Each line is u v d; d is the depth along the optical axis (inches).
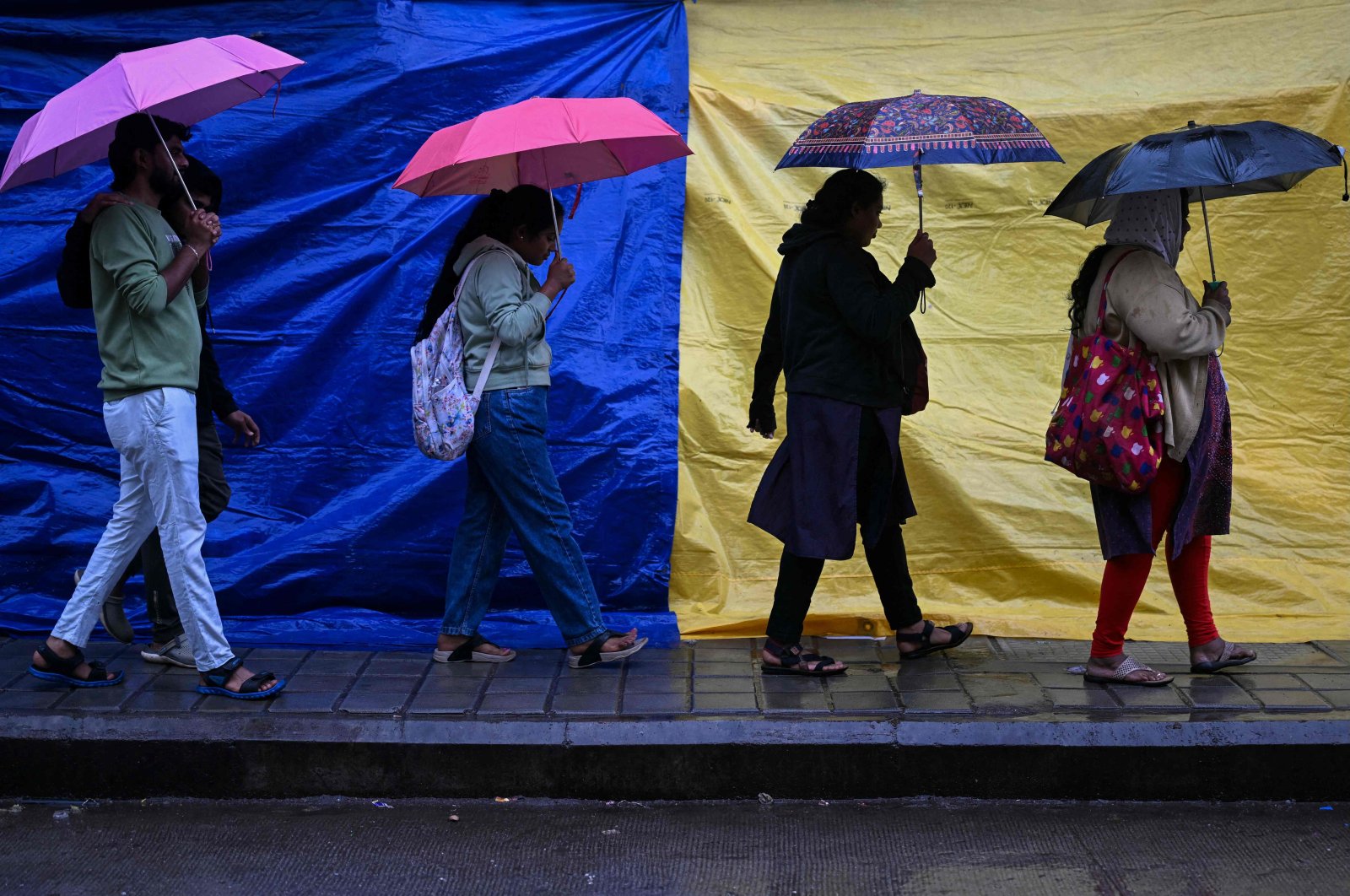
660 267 201.9
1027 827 141.9
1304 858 133.6
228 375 195.5
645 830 141.9
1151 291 153.2
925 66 206.1
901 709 153.8
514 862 134.5
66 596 189.5
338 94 199.2
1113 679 163.0
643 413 196.7
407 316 197.9
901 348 165.6
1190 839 138.5
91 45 197.0
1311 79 200.1
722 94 204.8
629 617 190.2
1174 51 203.9
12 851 135.9
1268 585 192.2
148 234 149.9
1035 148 153.6
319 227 198.2
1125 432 154.0
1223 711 152.2
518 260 167.0
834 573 196.1
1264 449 199.8
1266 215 200.7
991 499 195.6
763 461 198.1
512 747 148.6
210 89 162.6
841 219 165.9
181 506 153.6
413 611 192.1
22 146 142.8
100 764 148.4
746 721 150.3
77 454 193.8
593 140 151.3
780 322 174.7
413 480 192.2
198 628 155.3
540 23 205.3
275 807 147.4
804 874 131.7
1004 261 203.8
